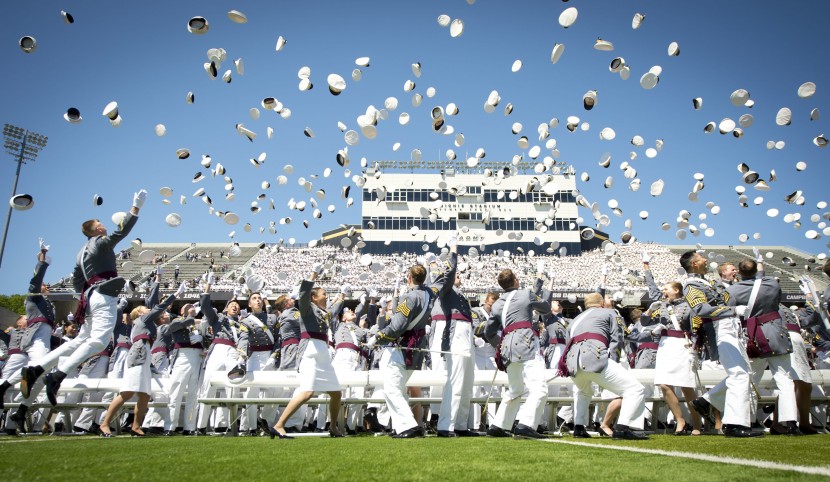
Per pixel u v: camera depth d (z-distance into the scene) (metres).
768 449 4.03
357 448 4.25
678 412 6.12
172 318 8.30
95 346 5.45
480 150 9.70
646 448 4.16
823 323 6.82
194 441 5.18
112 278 5.69
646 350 8.19
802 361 5.77
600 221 9.30
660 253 52.16
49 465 3.23
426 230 52.94
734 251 57.75
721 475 2.73
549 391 7.74
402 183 53.81
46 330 7.64
